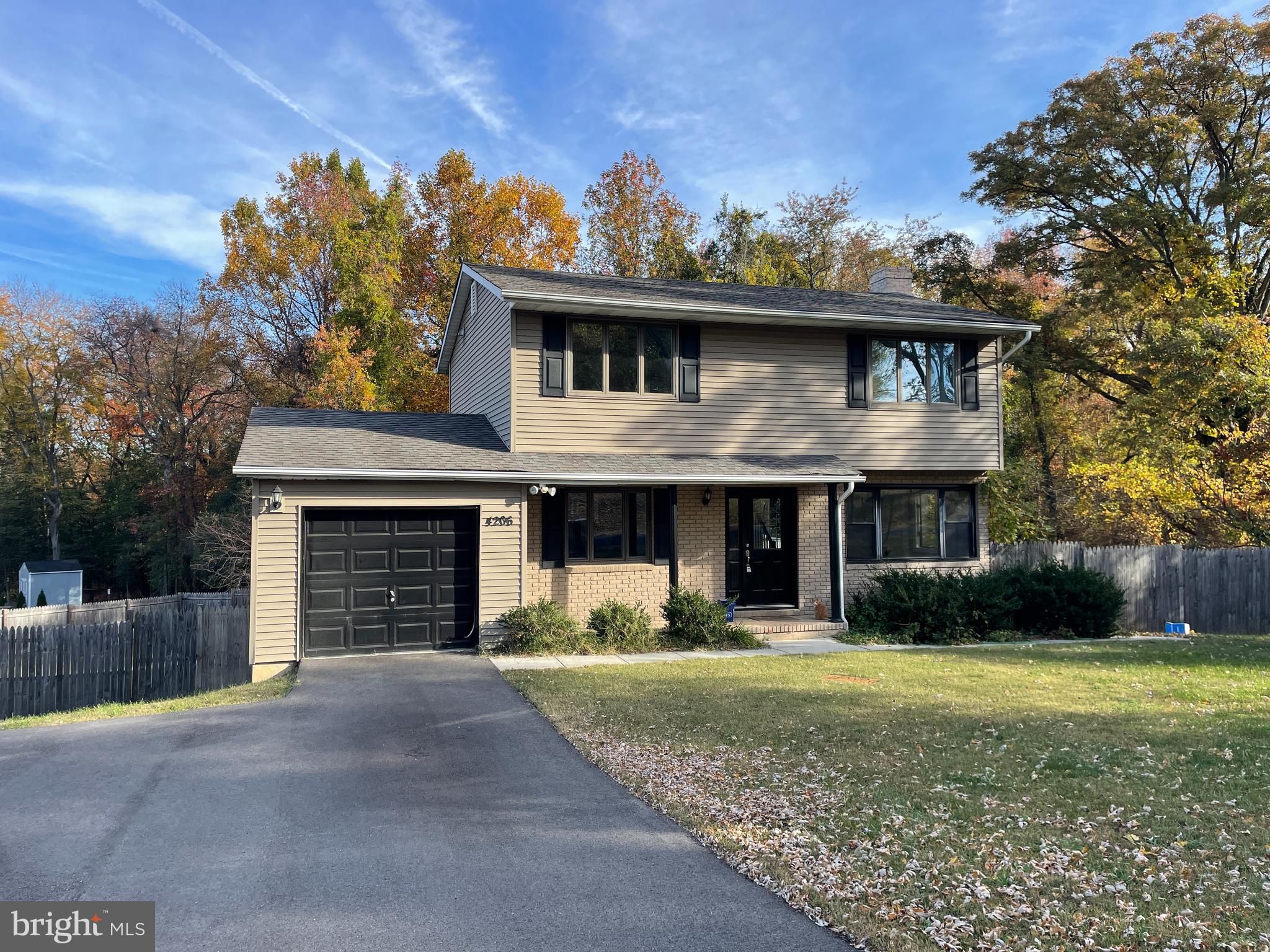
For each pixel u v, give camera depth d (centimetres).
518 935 416
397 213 3294
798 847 525
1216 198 2317
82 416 4159
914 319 1638
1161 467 2181
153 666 1363
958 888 458
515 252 3397
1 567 4066
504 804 618
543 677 1099
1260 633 1783
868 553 1723
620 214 3784
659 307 1467
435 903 453
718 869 499
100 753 756
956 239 2867
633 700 962
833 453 1656
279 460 1237
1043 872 478
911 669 1180
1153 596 1833
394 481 1279
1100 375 2831
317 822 580
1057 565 1717
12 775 690
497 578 1332
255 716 891
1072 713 893
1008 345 1827
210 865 507
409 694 1001
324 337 2694
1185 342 2098
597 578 1512
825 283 3916
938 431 1727
